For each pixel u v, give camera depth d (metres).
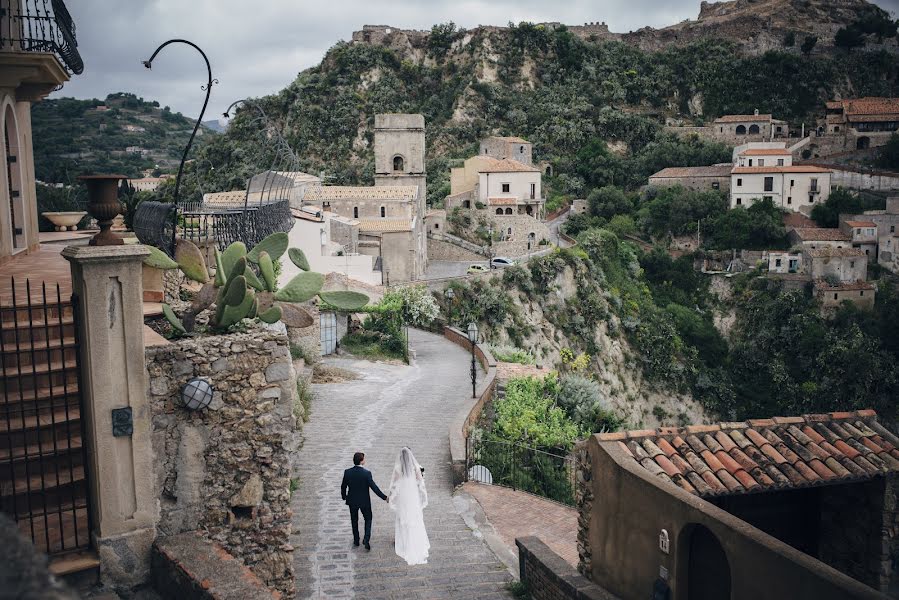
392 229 69.50
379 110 140.12
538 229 95.69
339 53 151.12
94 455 9.02
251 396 10.01
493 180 98.31
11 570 3.27
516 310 71.25
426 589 12.01
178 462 9.61
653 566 9.05
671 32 185.75
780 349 91.38
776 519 10.70
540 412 26.30
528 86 154.62
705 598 8.45
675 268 100.38
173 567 8.84
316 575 12.36
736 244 103.56
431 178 120.50
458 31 163.00
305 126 137.00
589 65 160.12
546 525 16.14
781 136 141.62
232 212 19.44
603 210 114.94
